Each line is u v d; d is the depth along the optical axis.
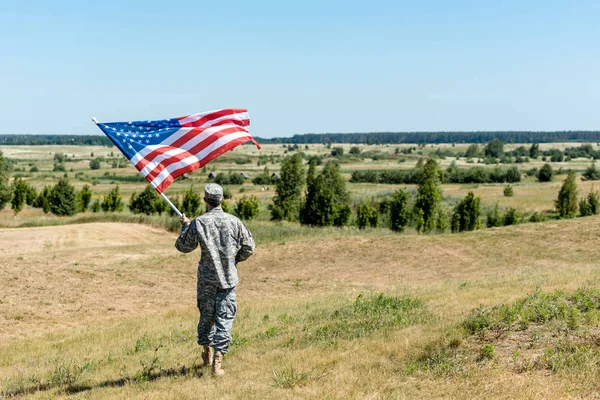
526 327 6.84
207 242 5.99
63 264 20.38
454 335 6.82
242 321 11.44
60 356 9.70
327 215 48.41
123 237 36.06
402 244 26.81
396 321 8.41
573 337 6.37
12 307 15.05
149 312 15.80
